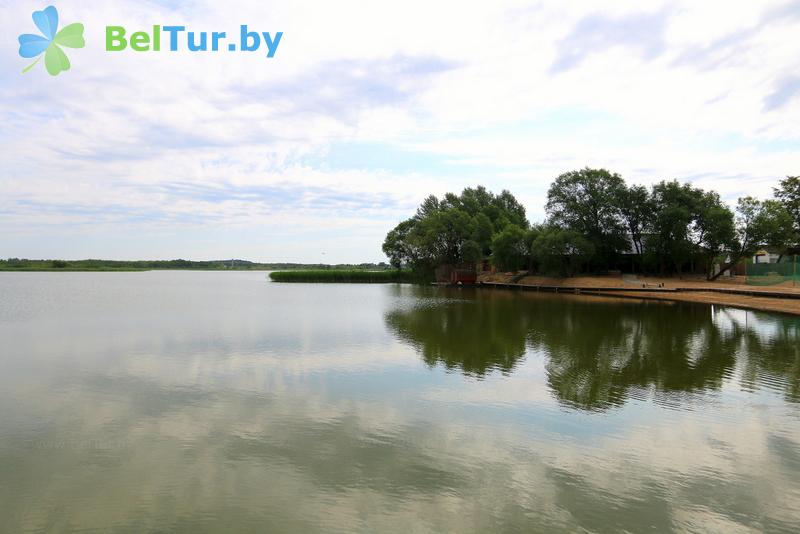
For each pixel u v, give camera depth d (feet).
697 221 222.89
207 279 451.53
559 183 255.70
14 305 148.25
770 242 207.51
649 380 52.49
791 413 41.39
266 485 28.55
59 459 32.17
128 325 99.45
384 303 156.66
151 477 29.55
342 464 31.35
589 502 26.61
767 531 23.97
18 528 24.17
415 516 25.17
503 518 24.99
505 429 37.68
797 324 97.45
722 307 134.82
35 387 49.98
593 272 254.88
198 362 62.18
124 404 44.11
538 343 76.02
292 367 59.16
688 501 26.73
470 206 337.72
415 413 41.52
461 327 95.50
